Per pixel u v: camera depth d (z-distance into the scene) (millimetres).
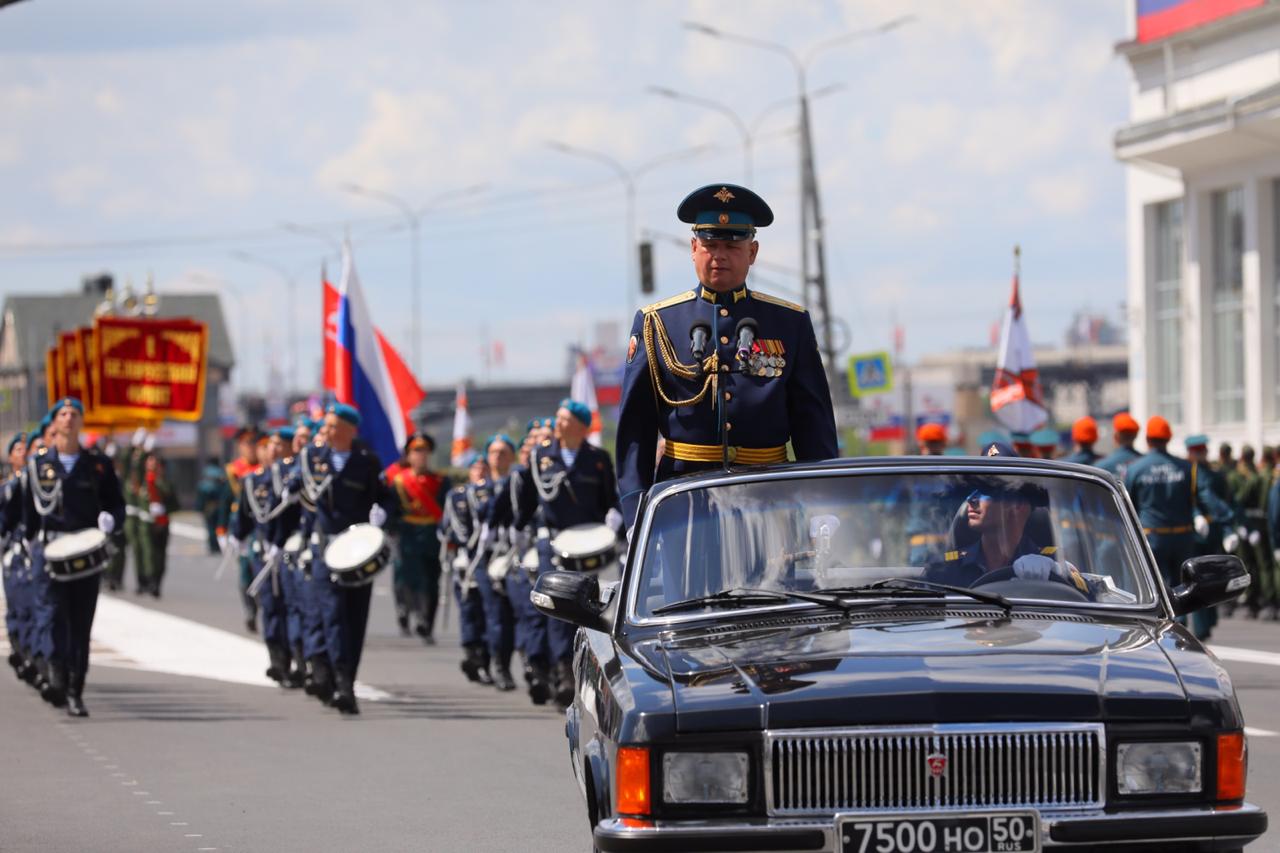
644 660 18594
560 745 37656
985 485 20656
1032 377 58969
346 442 44875
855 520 20469
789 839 16531
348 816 29328
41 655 44844
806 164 126625
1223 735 17000
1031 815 16609
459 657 59531
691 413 23328
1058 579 20031
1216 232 98938
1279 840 26047
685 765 16906
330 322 70062
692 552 20438
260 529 50969
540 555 44469
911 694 16906
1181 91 99312
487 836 27438
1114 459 49031
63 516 44281
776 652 18188
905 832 16562
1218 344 98938
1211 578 20656
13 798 31422
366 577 42406
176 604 84625
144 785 32781
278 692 48688
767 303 23719
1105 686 17094
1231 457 71812
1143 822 16625
